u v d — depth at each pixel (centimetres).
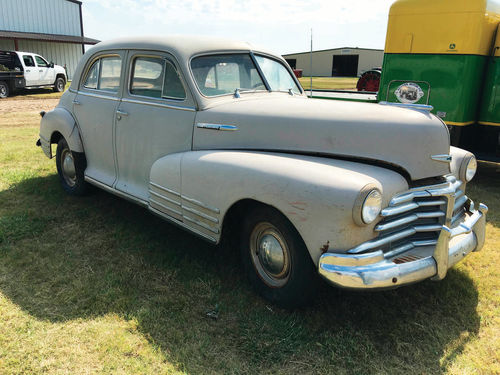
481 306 296
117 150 405
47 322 268
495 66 599
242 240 301
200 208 309
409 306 294
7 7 2403
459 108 593
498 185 592
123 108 388
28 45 2547
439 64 600
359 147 280
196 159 312
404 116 281
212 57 357
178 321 273
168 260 351
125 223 424
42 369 230
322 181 242
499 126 605
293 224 250
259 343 253
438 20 590
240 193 275
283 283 279
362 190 231
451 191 274
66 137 462
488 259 364
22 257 351
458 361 243
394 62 649
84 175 462
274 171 262
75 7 2772
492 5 582
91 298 293
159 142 360
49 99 1736
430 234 278
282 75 412
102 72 424
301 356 245
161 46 356
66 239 388
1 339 251
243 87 369
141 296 300
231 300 297
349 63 3712
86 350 245
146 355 242
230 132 320
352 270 233
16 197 491
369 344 254
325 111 300
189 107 338
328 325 271
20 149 749
